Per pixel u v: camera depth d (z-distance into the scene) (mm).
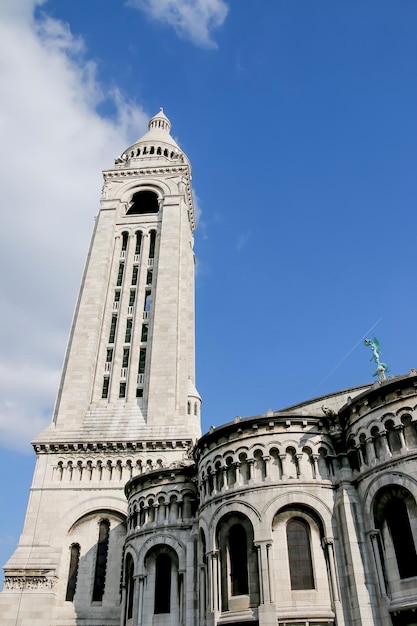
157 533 41500
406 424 31703
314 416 36594
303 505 33469
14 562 49938
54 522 52594
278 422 36562
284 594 30812
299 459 35062
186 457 53688
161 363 63219
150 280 73750
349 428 35312
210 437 38938
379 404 33406
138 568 40812
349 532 31547
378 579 29719
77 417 60062
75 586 49906
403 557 29328
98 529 53031
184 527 41031
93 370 65000
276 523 33312
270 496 33906
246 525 34219
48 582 48938
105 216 79750
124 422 59219
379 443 32781
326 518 32875
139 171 85438
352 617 29625
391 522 30734
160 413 59312
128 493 47625
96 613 48219
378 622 28906
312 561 31891
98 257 74688
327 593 30859
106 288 72688
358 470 34031
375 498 31578
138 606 39188
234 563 33969
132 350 66625
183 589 38344
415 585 28109
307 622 29781
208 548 35219
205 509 37281
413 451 30594
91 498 53688
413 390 32188
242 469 36312
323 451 35531
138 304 70688
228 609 32469
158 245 75812
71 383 62844
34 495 54156
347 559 31094
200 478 39656
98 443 56375
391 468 31203
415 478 29781
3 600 48000
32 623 46875
